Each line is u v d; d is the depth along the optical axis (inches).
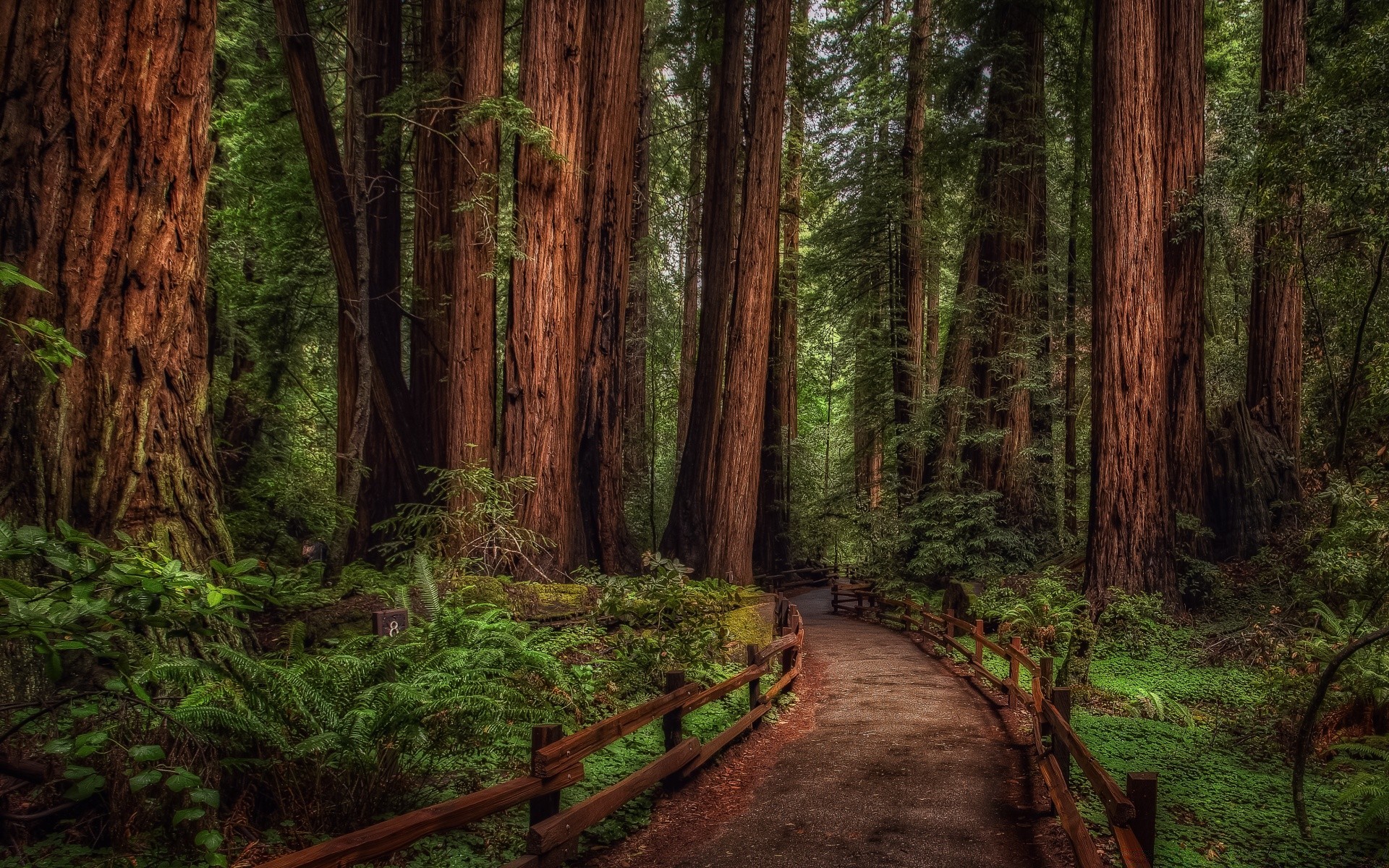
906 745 322.0
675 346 1385.3
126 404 229.8
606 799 199.5
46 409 215.2
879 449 1376.7
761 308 768.3
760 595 729.0
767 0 784.9
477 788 217.2
